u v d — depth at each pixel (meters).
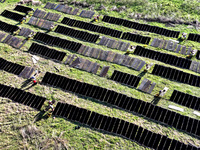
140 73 25.42
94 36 30.64
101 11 36.34
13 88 24.50
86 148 19.39
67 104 22.38
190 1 36.75
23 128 21.08
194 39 28.98
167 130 20.05
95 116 21.27
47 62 27.78
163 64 26.20
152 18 33.78
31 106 23.02
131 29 31.95
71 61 27.55
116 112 21.91
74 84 24.38
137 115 21.48
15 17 36.03
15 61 28.06
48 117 21.98
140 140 19.47
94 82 24.88
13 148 19.78
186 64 25.64
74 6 38.34
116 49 28.84
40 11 36.72
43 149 19.50
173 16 33.59
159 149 18.78
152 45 28.83
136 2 37.72
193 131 19.62
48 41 30.56
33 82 25.42
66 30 32.19
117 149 19.17
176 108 21.55
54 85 24.91
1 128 21.30
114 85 24.39
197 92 22.83
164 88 23.17
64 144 19.66
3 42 31.20
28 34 32.06
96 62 27.23
